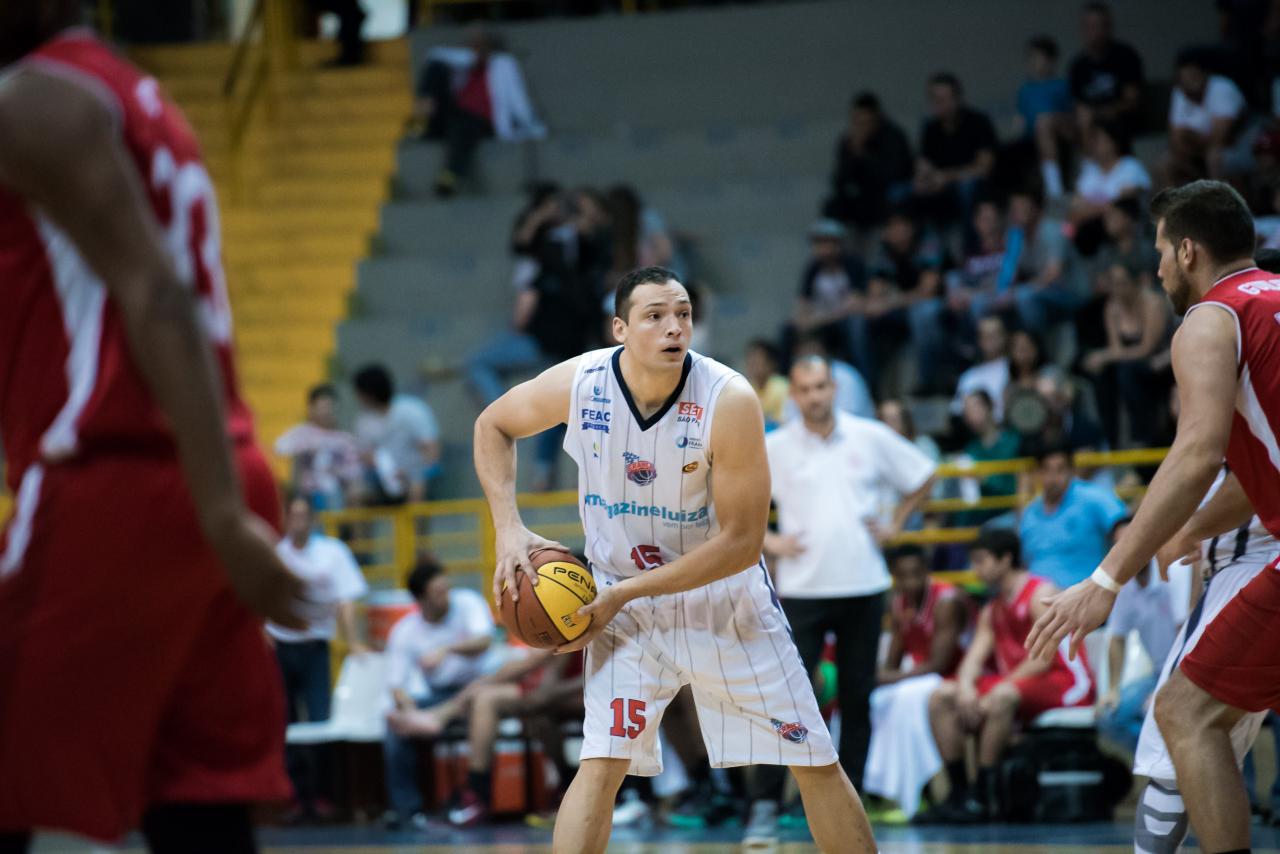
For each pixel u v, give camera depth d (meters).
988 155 23.55
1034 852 12.63
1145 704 14.88
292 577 4.27
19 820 4.39
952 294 21.80
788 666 8.33
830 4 28.53
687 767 16.22
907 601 16.55
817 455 14.95
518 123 28.73
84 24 4.63
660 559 8.41
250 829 4.71
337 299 27.25
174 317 4.07
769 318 24.66
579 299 23.22
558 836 8.12
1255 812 14.26
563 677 17.14
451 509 21.08
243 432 4.73
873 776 15.80
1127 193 21.22
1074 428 18.98
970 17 27.80
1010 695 15.20
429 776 17.77
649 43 29.45
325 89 30.78
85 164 4.09
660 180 28.06
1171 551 8.02
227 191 29.34
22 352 4.42
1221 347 7.07
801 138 27.59
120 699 4.39
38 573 4.35
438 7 31.50
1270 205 20.56
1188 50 22.19
